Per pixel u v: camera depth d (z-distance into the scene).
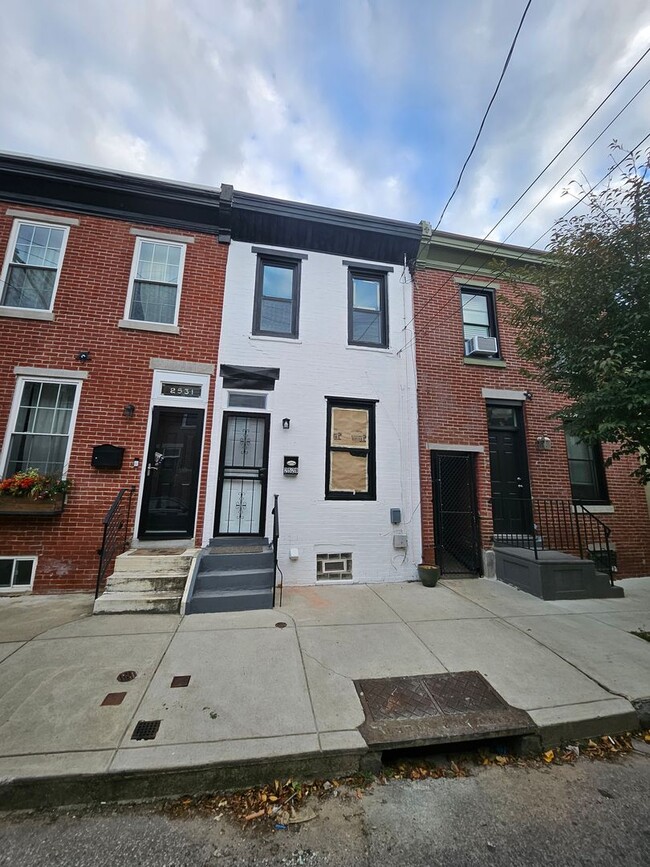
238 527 6.39
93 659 3.62
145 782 2.36
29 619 4.56
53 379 6.05
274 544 5.50
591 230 4.57
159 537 6.04
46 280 6.38
